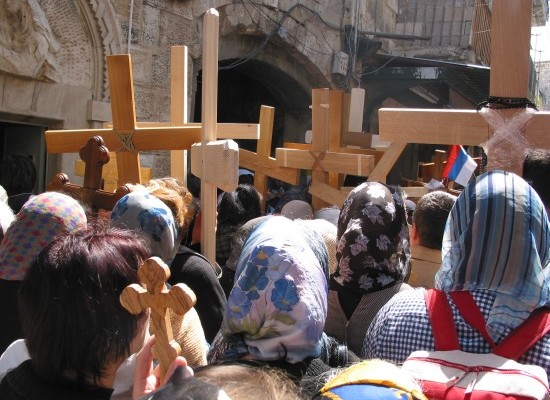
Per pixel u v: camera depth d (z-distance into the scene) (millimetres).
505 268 1278
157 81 6641
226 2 7746
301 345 1232
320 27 9719
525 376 1143
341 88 10344
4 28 5016
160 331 1041
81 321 1092
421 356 1253
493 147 1987
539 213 1314
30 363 1137
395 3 12414
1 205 2463
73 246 1157
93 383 1121
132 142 2541
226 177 2264
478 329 1275
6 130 5953
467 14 12117
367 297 1739
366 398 989
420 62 10469
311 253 1310
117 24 6031
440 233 2172
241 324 1254
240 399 843
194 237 2812
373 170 2994
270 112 3748
